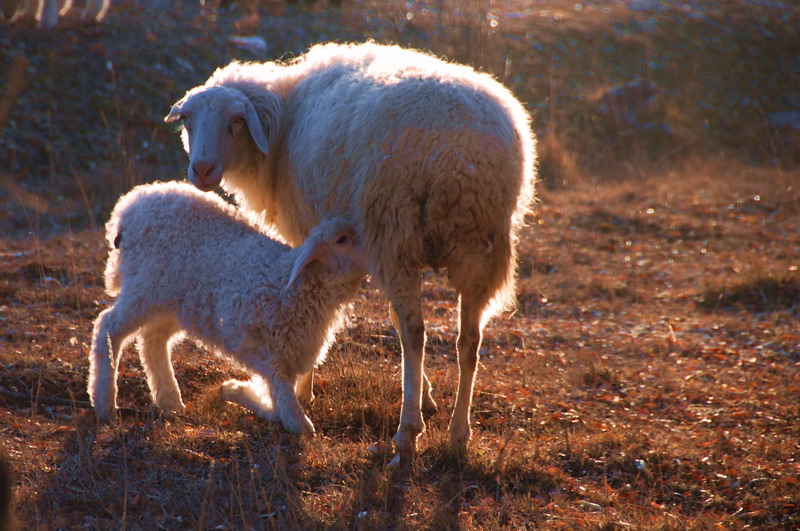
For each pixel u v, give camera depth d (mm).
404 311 7336
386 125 7086
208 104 8281
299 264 7375
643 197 22531
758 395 10031
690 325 13195
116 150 21812
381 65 7871
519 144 7398
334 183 7664
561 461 7898
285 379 7809
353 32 29938
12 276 12945
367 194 7191
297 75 8938
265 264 7750
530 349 11633
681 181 24328
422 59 8016
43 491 6434
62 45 25000
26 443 7320
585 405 9633
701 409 9625
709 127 30109
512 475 7418
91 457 7012
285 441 7625
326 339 8070
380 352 10570
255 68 9062
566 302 14406
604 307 14188
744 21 36969
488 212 7078
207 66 26281
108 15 27859
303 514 6324
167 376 8484
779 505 7133
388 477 6953
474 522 6520
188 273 7949
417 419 7465
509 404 9320
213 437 7590
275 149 8734
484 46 24938
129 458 7113
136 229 8016
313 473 7066
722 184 23859
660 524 6613
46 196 18969
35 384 8703
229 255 7867
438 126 6926
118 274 8375
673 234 19156
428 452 7590
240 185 9094
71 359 9469
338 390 9062
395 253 7156
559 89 30188
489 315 7832
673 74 32750
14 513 5996
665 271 16406
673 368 11133
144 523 6168
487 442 8109
